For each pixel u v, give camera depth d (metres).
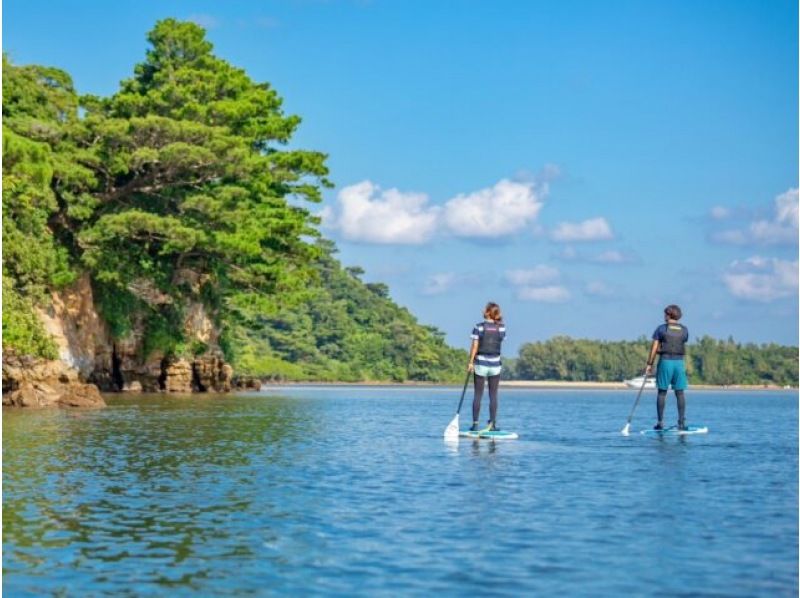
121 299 47.84
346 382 148.25
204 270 52.84
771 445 18.73
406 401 53.22
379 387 129.38
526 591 7.33
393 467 14.48
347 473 13.77
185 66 53.19
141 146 44.56
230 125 51.03
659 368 22.14
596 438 20.42
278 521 9.97
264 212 53.38
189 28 54.16
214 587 7.44
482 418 31.33
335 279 173.50
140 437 20.16
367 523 9.84
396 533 9.35
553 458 15.84
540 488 12.24
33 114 43.28
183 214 47.22
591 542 8.95
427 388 126.25
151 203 47.78
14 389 35.97
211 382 56.12
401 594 7.25
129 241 46.50
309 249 56.00
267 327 144.75
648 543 8.92
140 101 46.66
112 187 45.41
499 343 20.31
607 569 7.97
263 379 133.25
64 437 19.95
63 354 40.72
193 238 43.62
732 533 9.37
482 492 11.93
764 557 8.38
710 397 102.00
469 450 17.38
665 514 10.38
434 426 25.30
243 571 7.91
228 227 47.50
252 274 54.41
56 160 41.31
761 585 7.50
